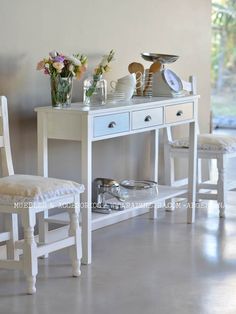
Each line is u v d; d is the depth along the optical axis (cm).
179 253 364
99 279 322
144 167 458
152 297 299
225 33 775
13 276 325
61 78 343
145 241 386
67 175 393
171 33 468
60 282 317
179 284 316
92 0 396
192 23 489
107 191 382
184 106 407
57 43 375
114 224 424
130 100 383
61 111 338
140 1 436
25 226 297
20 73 355
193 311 283
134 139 445
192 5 487
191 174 424
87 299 296
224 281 320
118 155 433
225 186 445
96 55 404
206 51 509
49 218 354
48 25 368
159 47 457
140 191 404
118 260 351
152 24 448
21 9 351
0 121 327
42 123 345
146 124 374
